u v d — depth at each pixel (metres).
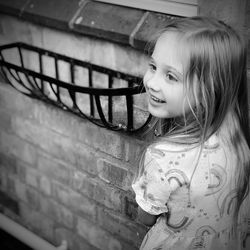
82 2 1.61
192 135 1.18
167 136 1.21
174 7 1.40
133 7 1.49
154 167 1.20
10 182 2.26
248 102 1.33
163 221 1.30
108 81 1.60
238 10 1.25
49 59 1.76
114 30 1.48
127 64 1.53
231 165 1.20
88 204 1.90
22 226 2.22
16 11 1.76
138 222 1.73
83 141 1.79
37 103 1.91
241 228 1.37
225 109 1.17
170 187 1.19
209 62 1.11
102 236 1.91
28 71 1.65
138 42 1.42
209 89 1.13
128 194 1.71
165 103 1.18
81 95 1.69
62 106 1.74
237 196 1.26
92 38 1.59
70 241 2.07
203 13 1.32
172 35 1.12
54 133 1.90
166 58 1.12
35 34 1.77
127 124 1.56
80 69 1.67
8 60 1.92
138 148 1.60
